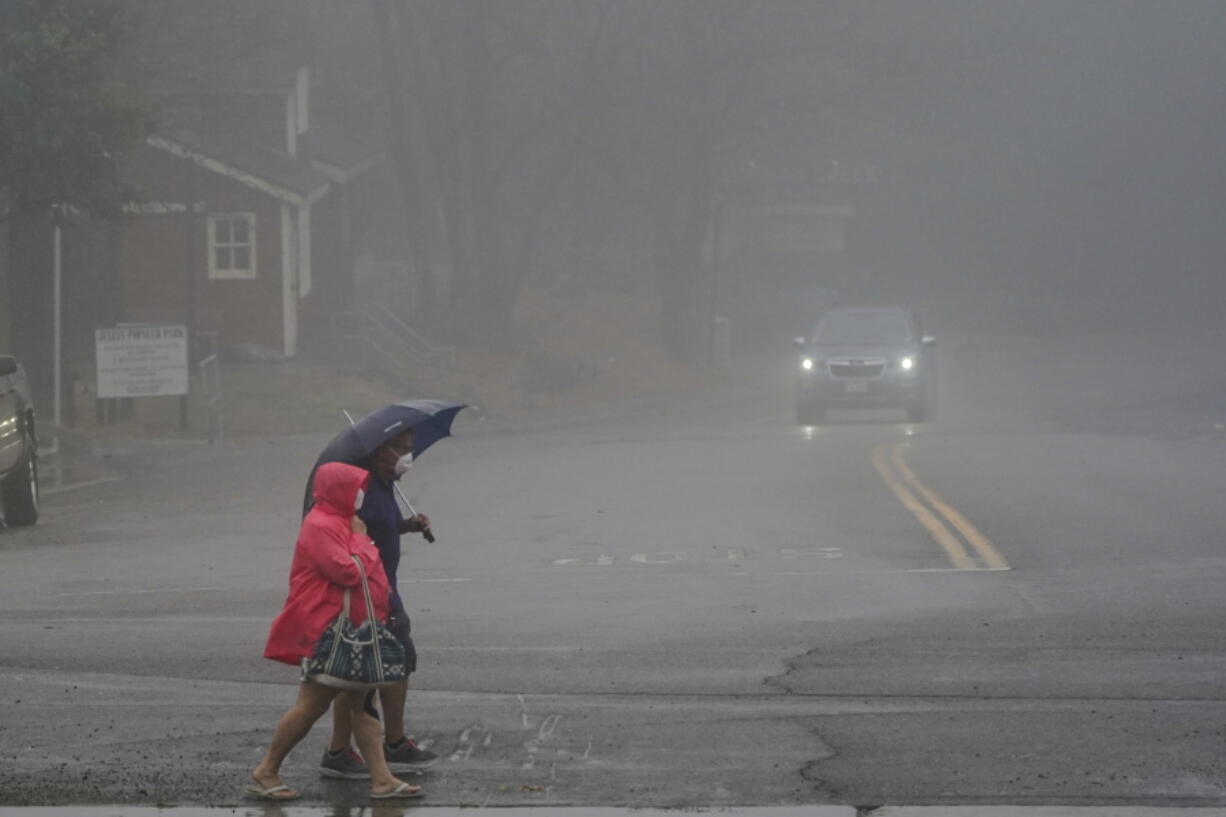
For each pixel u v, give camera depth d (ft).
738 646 122.62
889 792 83.56
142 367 347.15
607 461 280.72
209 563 171.01
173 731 97.81
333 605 82.23
